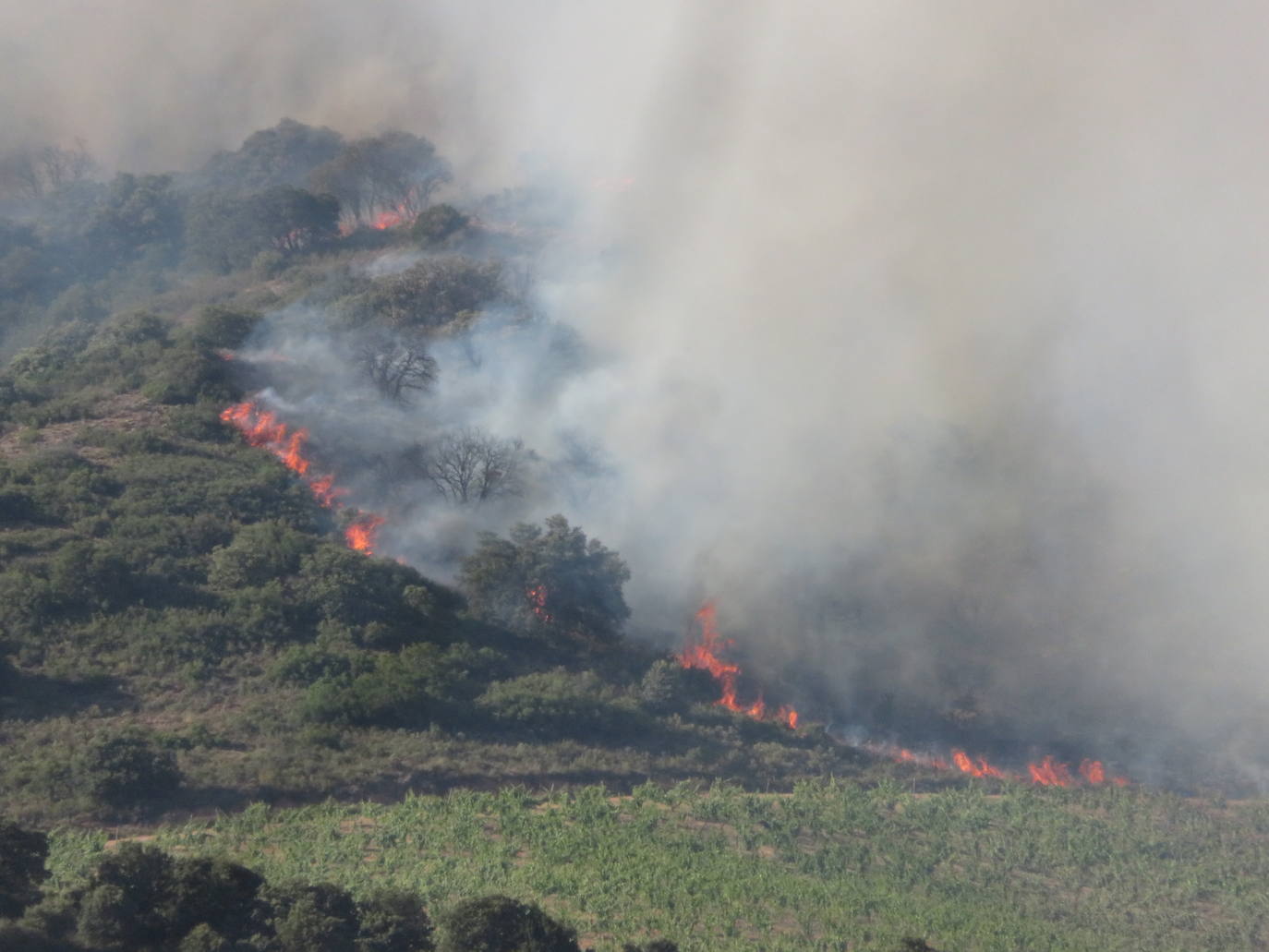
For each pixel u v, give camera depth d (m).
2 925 50.19
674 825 79.62
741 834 79.31
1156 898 76.81
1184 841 85.81
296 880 57.41
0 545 95.25
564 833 75.81
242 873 55.81
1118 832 86.06
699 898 69.25
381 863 69.50
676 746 92.31
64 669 85.44
